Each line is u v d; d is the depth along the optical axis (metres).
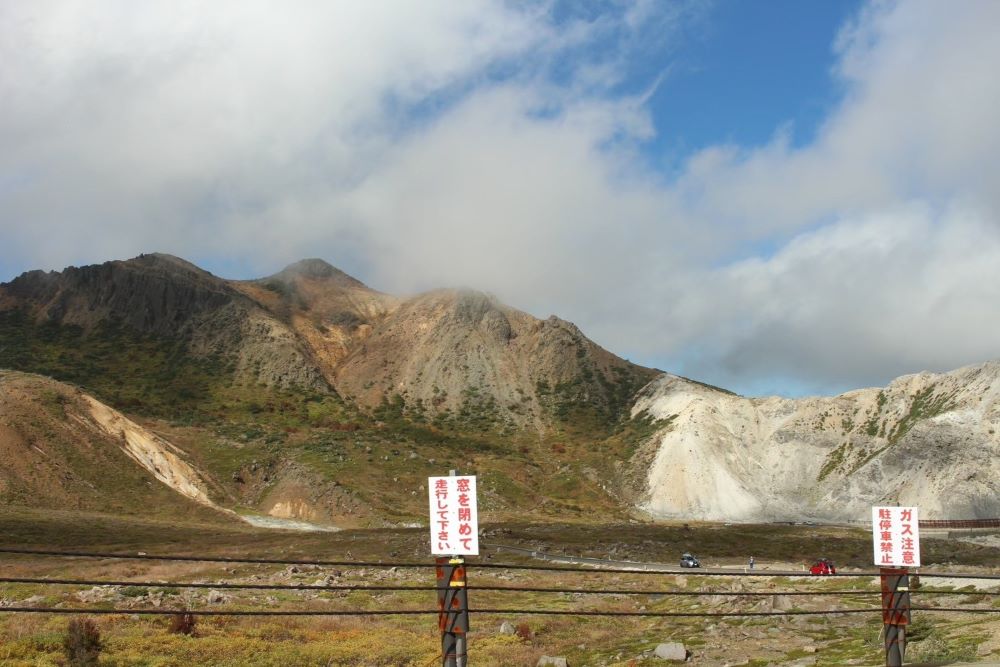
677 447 192.75
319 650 34.72
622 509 177.50
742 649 35.00
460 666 17.52
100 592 51.31
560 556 94.69
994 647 26.62
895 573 21.14
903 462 167.25
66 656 30.53
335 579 66.94
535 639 41.41
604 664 34.28
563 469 195.38
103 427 152.88
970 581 52.69
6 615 40.09
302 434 192.12
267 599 52.34
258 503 158.62
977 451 160.38
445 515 17.78
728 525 154.25
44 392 151.62
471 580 67.88
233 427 190.75
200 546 101.75
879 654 30.38
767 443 197.50
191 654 33.00
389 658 34.19
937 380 195.12
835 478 180.50
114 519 120.44
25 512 114.62
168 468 154.88
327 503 155.62
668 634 41.38
